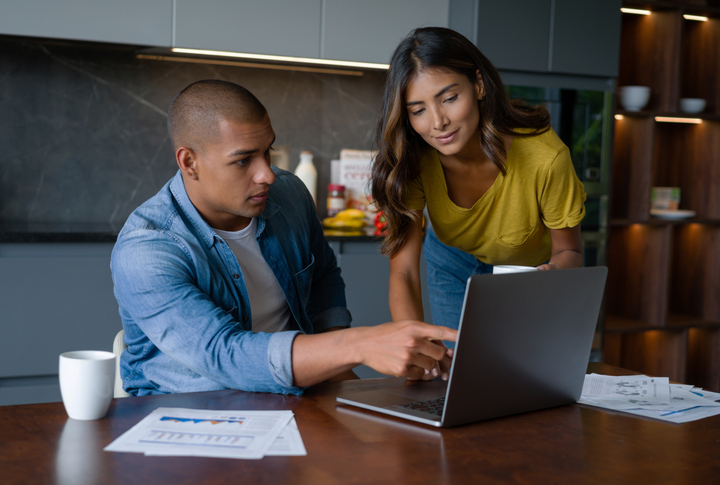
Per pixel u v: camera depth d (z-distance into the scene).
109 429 0.88
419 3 3.12
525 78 3.08
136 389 1.25
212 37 2.82
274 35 2.91
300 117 3.39
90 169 3.07
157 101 3.14
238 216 1.33
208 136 1.17
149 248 1.15
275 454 0.80
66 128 3.02
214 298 1.23
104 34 2.68
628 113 3.25
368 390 1.09
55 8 2.60
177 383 1.17
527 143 1.56
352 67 3.29
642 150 3.35
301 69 3.34
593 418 0.99
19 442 0.83
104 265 2.59
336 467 0.77
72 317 2.55
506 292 0.90
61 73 2.99
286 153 3.33
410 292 1.53
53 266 2.51
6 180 2.95
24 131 2.96
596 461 0.81
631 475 0.77
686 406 1.06
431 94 1.37
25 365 2.50
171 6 2.75
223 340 1.05
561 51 3.09
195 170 1.21
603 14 3.15
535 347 0.98
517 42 3.01
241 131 1.17
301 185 1.58
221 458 0.79
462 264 2.02
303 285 1.45
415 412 0.96
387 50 3.09
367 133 3.51
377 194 1.57
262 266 1.39
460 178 1.65
